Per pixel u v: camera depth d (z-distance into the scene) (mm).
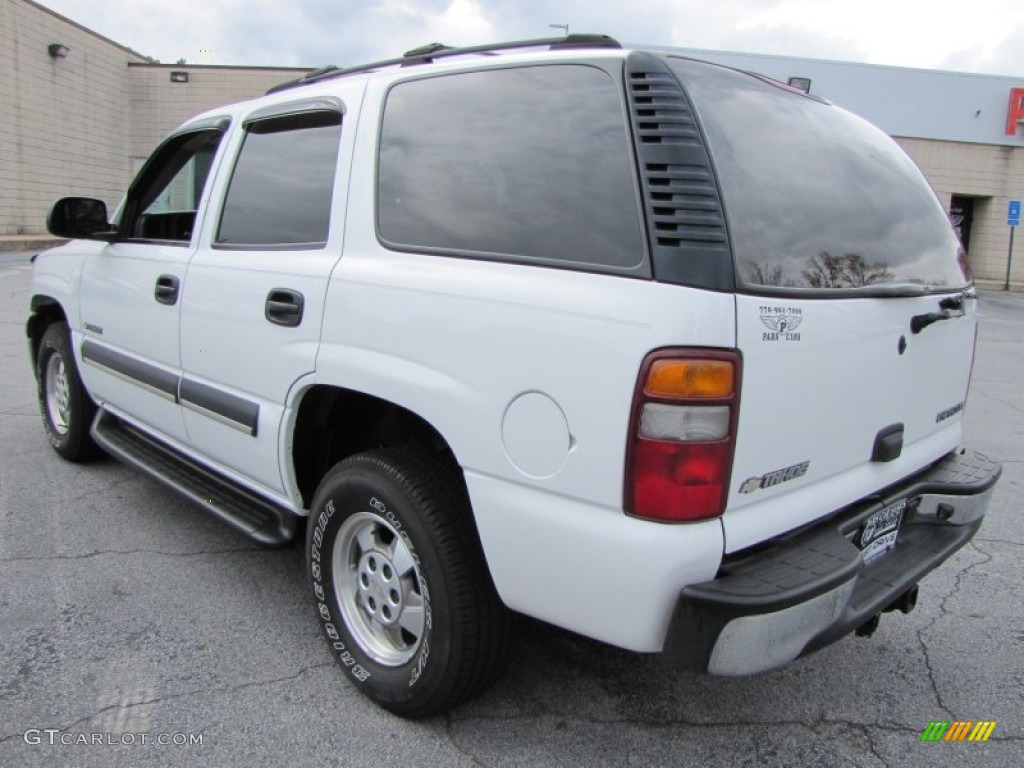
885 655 3119
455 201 2430
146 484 4562
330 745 2459
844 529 2332
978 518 2887
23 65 19859
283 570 3598
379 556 2650
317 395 2805
